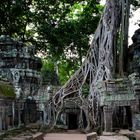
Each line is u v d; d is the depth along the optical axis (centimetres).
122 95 2331
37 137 2044
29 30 4344
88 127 2900
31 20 4053
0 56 3319
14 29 3972
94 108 2934
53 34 3969
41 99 3291
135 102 2284
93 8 4209
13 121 2861
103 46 3073
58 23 4144
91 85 3047
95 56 3262
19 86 3234
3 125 2577
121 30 3125
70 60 4506
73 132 2917
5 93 2708
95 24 4097
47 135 2675
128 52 3250
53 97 3272
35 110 3284
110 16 3102
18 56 3331
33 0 4003
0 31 3916
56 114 3209
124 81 2345
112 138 1762
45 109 3266
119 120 2634
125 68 3222
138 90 2278
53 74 5059
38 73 3478
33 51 3547
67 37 3997
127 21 3159
